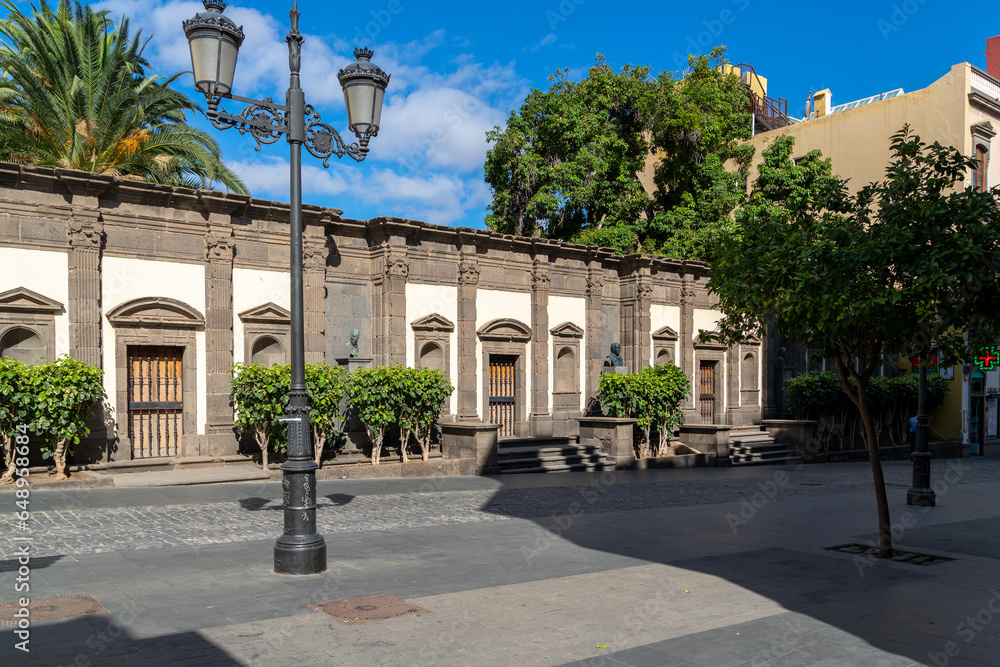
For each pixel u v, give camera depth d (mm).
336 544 10758
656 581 8898
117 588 8023
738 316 11492
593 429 24078
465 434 20531
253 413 16984
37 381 14164
